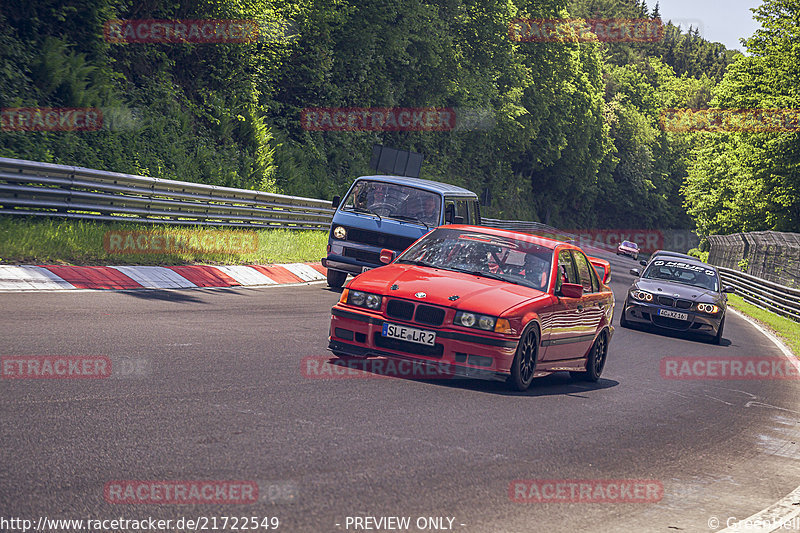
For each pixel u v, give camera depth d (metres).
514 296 20.31
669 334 43.81
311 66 89.75
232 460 11.82
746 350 40.81
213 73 70.06
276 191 71.81
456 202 40.56
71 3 53.28
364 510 10.36
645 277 45.66
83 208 37.16
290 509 10.09
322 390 17.23
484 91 137.62
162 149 58.06
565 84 181.38
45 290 26.08
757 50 132.12
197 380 16.70
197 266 36.88
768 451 17.72
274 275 40.50
